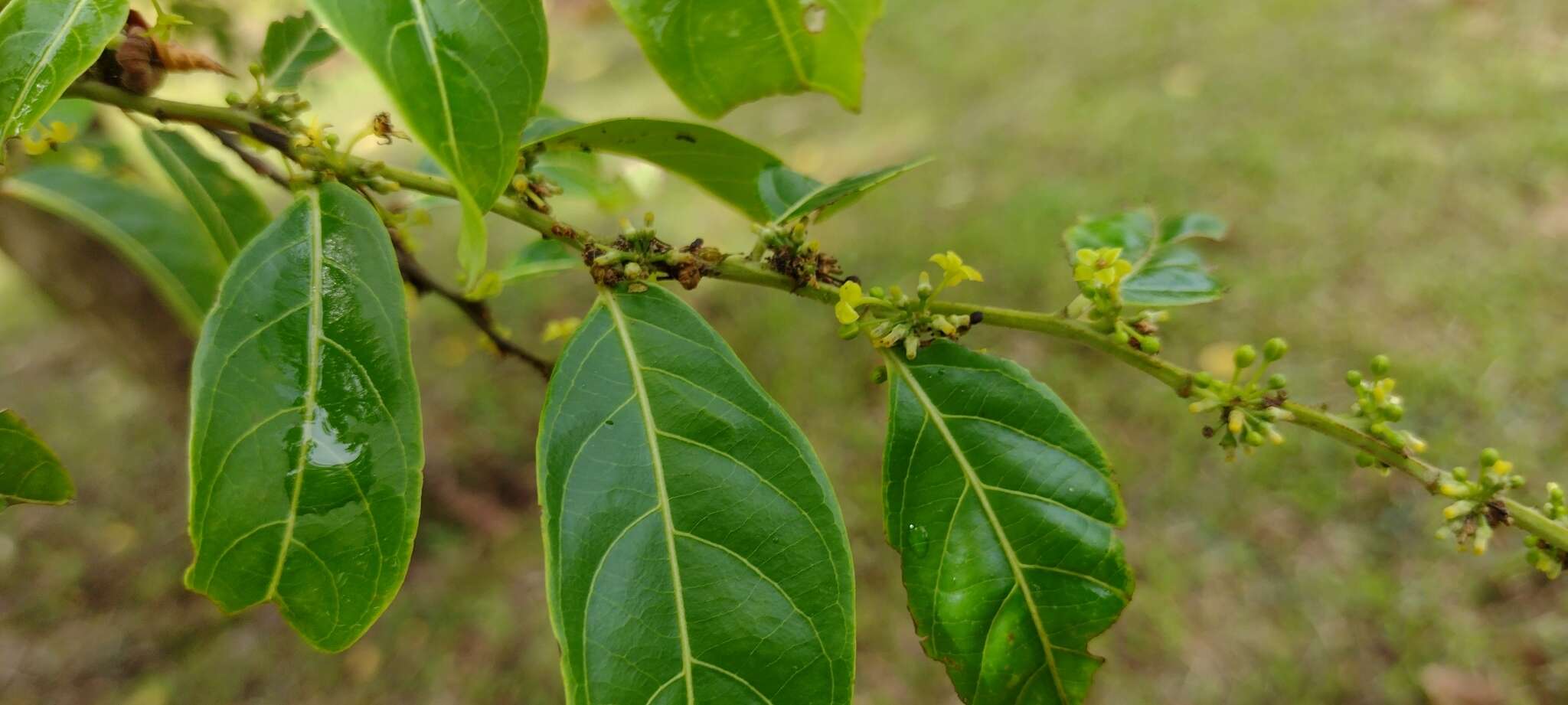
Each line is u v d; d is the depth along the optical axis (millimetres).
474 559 3793
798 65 983
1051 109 5703
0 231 2766
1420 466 914
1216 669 3158
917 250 4750
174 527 4059
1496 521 902
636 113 7008
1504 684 2930
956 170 5320
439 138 679
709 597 768
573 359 850
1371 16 5805
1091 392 3936
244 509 721
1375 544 3338
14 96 762
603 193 1572
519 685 3383
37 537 4035
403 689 3422
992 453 930
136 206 1392
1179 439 3727
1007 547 913
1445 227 4195
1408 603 3172
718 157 1129
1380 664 3078
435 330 4824
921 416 938
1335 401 3654
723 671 751
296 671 3520
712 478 804
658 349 856
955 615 904
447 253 5258
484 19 701
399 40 667
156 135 1148
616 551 772
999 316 949
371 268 811
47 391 4855
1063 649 906
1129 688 3156
